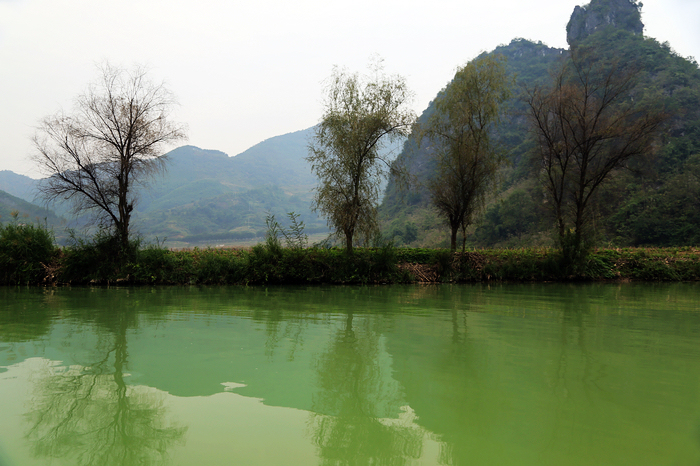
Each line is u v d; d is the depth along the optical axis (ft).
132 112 61.77
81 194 61.16
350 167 68.39
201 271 64.08
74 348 23.57
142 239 65.16
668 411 15.03
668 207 198.59
